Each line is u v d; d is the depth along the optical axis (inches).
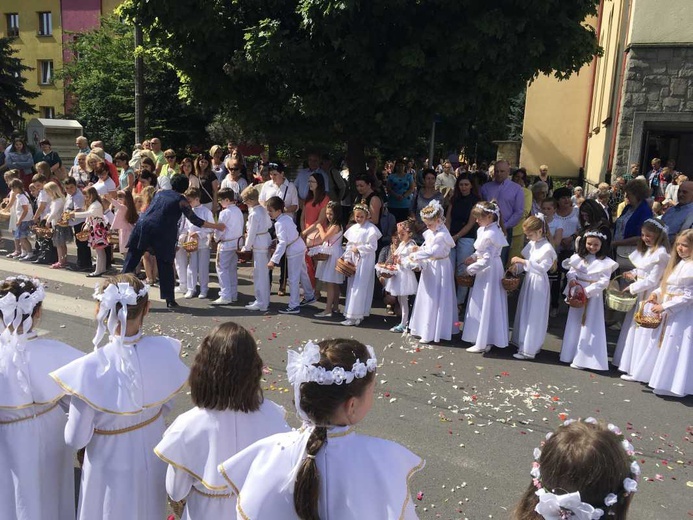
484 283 264.2
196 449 96.5
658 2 500.7
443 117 346.9
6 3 1440.7
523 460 172.9
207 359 96.1
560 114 800.9
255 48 299.7
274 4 317.1
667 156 671.1
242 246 331.3
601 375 244.4
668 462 175.6
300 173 387.5
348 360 76.4
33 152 584.1
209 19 313.6
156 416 113.8
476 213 263.9
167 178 411.2
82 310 303.1
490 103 324.8
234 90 354.0
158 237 309.3
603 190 382.9
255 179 455.8
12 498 116.0
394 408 205.0
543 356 265.7
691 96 505.7
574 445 67.8
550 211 324.5
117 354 109.7
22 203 412.5
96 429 109.8
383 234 362.3
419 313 279.3
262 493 75.7
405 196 396.5
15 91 1143.0
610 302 243.1
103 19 1116.5
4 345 114.7
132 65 1020.5
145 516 111.6
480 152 1190.9
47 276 373.1
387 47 315.0
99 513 110.2
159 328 284.8
